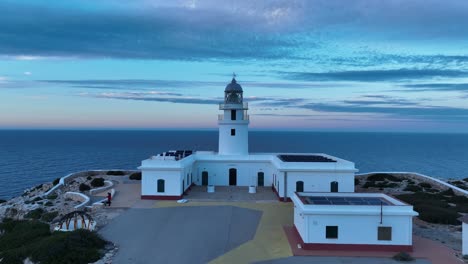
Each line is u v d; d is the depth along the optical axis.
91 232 25.72
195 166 44.56
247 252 23.64
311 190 36.59
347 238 23.77
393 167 110.81
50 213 34.44
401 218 23.45
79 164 109.75
